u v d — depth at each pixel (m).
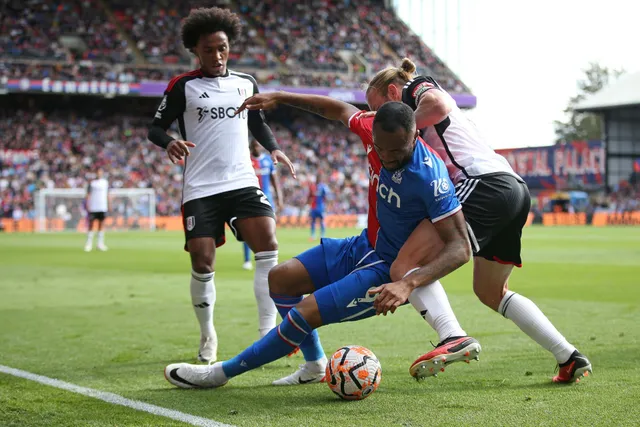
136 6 68.81
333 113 7.27
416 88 6.90
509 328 10.57
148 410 6.09
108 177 62.09
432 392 6.62
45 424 5.71
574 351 6.78
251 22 72.94
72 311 12.96
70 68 58.56
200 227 8.52
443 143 7.02
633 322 11.11
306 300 6.50
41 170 60.06
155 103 67.69
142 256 28.02
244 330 10.81
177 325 11.34
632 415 5.66
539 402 6.14
